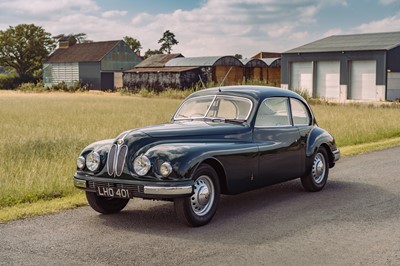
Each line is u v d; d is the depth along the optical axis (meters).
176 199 6.40
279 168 7.86
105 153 6.74
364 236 6.10
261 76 64.12
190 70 57.84
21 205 7.68
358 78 49.53
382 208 7.50
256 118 7.57
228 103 7.74
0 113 25.58
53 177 8.93
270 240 5.96
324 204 7.79
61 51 85.12
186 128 6.99
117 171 6.54
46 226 6.59
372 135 16.98
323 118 21.62
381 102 44.81
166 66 63.28
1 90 82.81
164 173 6.26
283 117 8.14
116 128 17.08
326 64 51.91
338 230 6.36
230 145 7.04
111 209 7.24
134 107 31.09
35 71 98.69
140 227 6.55
